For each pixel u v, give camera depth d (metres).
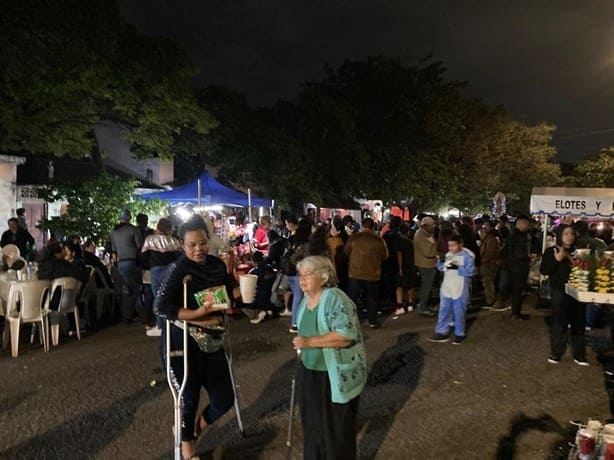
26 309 8.25
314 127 25.86
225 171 24.17
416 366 7.83
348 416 4.12
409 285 12.13
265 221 13.41
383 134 31.34
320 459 4.16
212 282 4.52
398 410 6.19
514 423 5.88
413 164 31.23
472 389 6.89
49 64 12.98
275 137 23.69
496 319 11.11
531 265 13.80
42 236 19.78
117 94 14.98
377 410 6.19
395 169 30.09
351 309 4.17
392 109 32.34
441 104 33.84
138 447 5.16
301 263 4.36
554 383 7.17
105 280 11.09
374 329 10.08
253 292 10.45
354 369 4.12
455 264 9.11
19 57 12.48
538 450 5.25
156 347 8.60
